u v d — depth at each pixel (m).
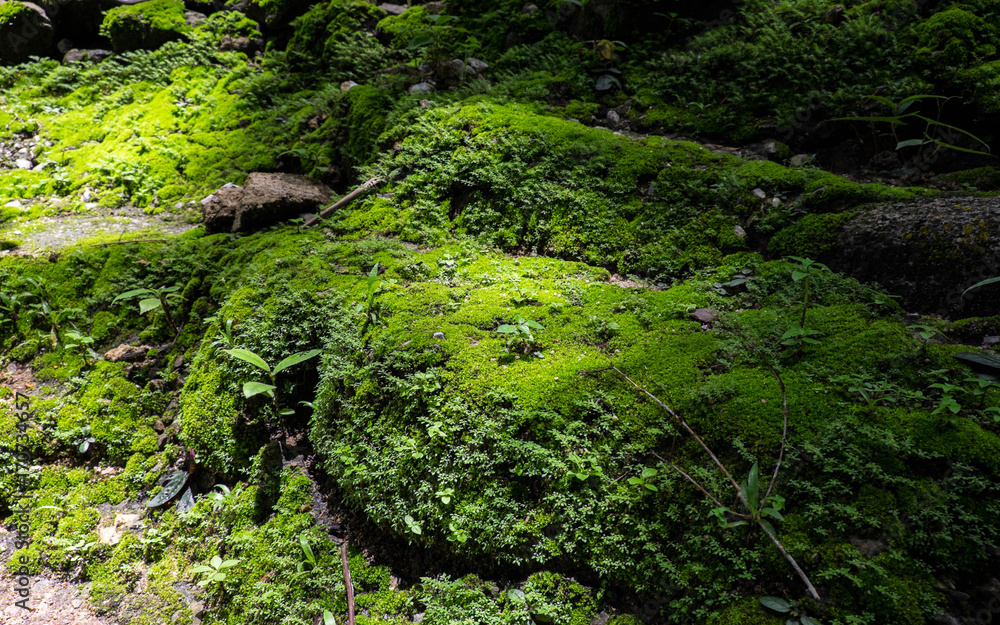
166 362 5.25
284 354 4.57
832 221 4.75
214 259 5.81
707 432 3.45
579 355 4.08
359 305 4.56
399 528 3.71
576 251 5.27
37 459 4.60
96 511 4.33
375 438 3.95
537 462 3.49
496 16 8.25
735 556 3.03
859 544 2.94
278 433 4.49
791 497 3.14
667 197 5.37
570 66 7.18
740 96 6.27
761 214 5.09
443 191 5.86
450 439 3.67
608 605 3.19
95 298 5.58
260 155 7.20
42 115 8.45
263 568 3.80
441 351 4.10
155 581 3.92
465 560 3.54
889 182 5.45
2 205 6.96
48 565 4.01
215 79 8.71
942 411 3.33
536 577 3.31
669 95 6.71
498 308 4.50
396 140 6.46
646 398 3.66
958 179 5.15
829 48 6.36
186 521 4.20
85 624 3.71
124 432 4.75
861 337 3.87
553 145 5.86
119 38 9.57
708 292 4.57
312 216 6.18
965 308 4.14
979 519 2.88
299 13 9.24
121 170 7.34
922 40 5.93
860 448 3.20
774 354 3.88
